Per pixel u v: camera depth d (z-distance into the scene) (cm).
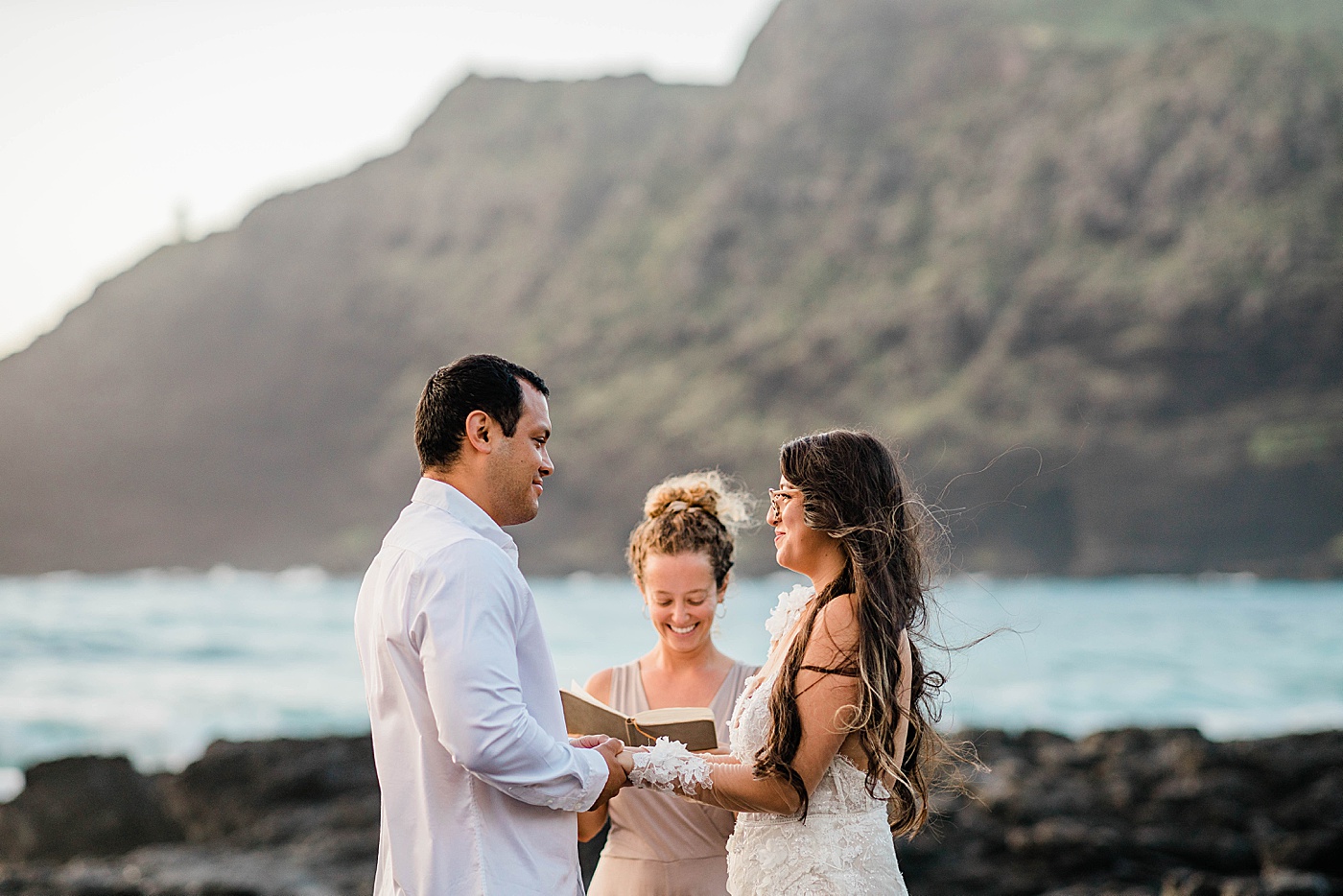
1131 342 10925
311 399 16788
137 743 1855
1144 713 1984
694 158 16025
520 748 212
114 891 680
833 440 256
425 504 235
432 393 238
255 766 1014
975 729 1096
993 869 698
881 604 241
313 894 697
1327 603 6322
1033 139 13050
